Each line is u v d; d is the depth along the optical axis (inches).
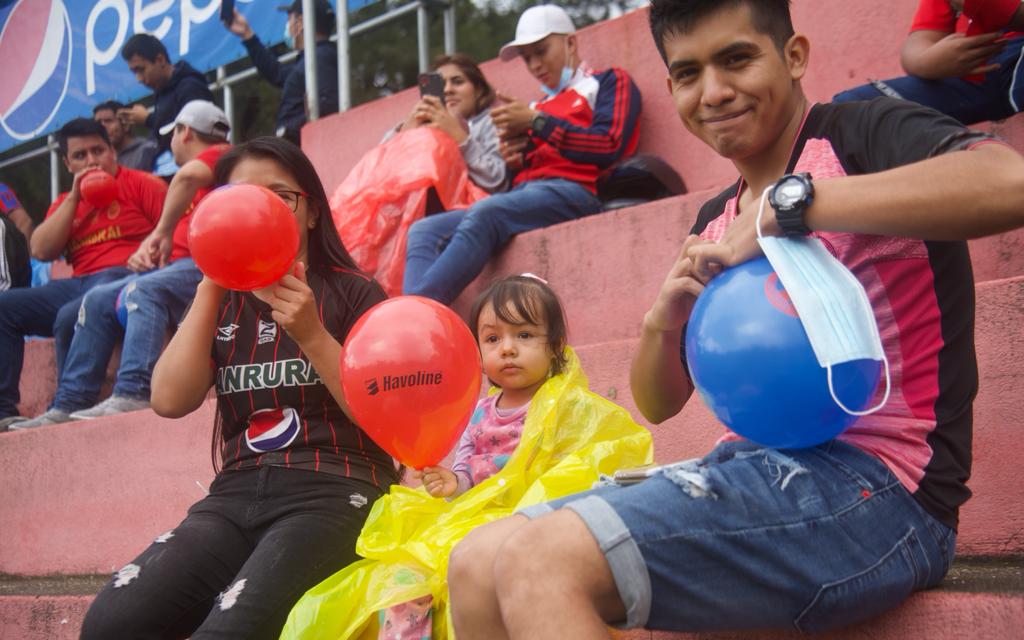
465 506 89.2
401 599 84.8
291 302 93.1
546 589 61.1
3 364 199.5
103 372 184.2
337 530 94.3
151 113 264.1
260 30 247.3
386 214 162.4
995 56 129.0
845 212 64.4
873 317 64.5
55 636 130.3
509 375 101.4
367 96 547.8
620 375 117.9
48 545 165.6
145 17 264.7
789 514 64.7
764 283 65.4
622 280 142.4
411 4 253.8
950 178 61.8
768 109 74.6
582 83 174.1
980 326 92.8
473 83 192.9
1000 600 65.6
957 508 70.4
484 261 152.8
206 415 146.3
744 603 65.0
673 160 179.6
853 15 164.4
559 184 160.9
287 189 104.0
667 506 63.8
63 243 210.7
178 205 179.5
